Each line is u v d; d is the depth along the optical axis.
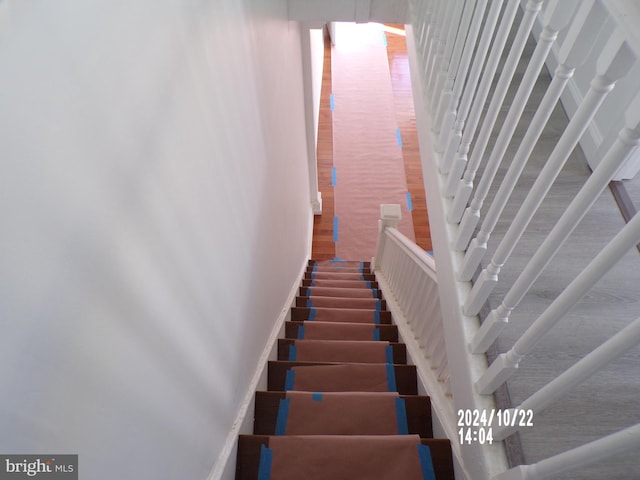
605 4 0.64
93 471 0.61
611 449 0.69
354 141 6.03
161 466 0.89
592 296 1.31
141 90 0.68
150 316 0.77
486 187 1.22
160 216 0.78
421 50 2.01
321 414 1.78
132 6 0.64
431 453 1.52
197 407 1.11
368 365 2.11
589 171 1.62
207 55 1.03
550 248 0.85
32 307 0.46
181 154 0.87
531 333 0.90
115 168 0.61
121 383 0.68
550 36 0.87
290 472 1.49
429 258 1.94
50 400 0.50
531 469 0.90
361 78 6.86
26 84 0.42
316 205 5.21
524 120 1.79
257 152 1.73
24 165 0.42
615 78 0.68
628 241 0.64
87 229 0.55
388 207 3.48
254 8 1.59
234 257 1.39
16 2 0.40
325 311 2.99
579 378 0.76
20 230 0.43
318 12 2.54
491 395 1.18
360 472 1.51
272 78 2.06
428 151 1.76
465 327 1.30
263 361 2.00
